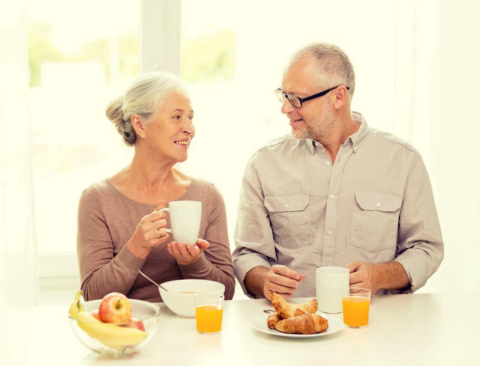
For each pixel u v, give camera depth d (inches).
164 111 74.9
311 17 103.4
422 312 65.5
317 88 77.5
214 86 104.0
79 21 101.2
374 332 59.5
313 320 57.5
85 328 50.8
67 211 103.1
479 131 103.4
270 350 54.8
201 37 103.3
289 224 82.4
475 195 103.9
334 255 81.6
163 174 78.4
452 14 102.4
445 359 53.2
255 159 84.9
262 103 104.3
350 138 81.7
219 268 78.0
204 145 104.1
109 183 78.1
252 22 103.3
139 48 103.0
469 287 104.3
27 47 90.8
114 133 103.7
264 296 73.0
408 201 81.2
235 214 105.3
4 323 62.0
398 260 76.6
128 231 76.4
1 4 86.4
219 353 54.0
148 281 76.4
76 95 102.2
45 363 52.2
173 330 59.7
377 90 104.1
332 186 81.5
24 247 89.0
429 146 104.1
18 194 88.4
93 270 73.5
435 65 103.2
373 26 103.4
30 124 88.9
